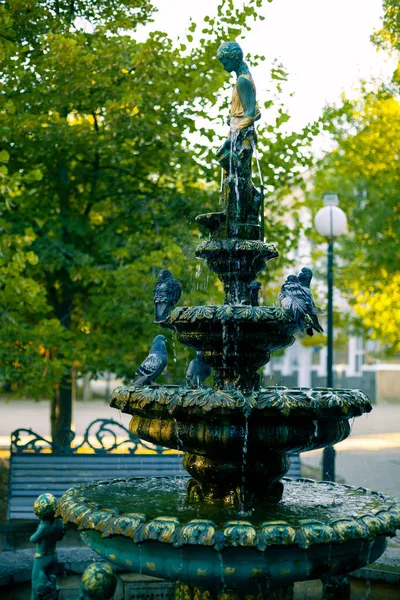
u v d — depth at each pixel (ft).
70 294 42.29
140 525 14.83
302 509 17.12
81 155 39.65
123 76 38.60
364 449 60.54
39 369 35.58
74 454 32.32
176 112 38.81
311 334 18.51
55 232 38.40
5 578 23.68
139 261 36.52
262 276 44.78
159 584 23.32
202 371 20.58
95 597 14.42
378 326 67.15
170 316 18.34
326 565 15.11
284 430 16.74
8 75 35.29
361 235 61.41
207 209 39.42
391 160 57.93
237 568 14.66
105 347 38.01
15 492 30.68
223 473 17.51
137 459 32.58
